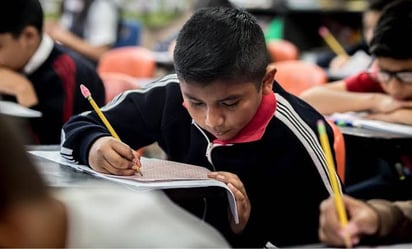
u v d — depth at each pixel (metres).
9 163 0.60
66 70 2.11
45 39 2.12
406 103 1.96
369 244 1.05
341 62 4.22
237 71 1.26
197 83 1.26
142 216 0.65
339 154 1.48
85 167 1.34
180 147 1.50
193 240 0.65
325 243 1.04
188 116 1.48
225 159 1.42
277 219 1.41
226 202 1.31
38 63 2.09
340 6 5.87
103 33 4.69
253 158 1.41
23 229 0.60
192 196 1.21
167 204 0.72
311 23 6.18
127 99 1.56
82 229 0.63
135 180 1.20
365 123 1.83
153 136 1.54
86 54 4.63
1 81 2.02
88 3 4.71
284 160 1.40
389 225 1.06
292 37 6.01
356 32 5.88
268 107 1.38
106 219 0.64
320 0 5.91
